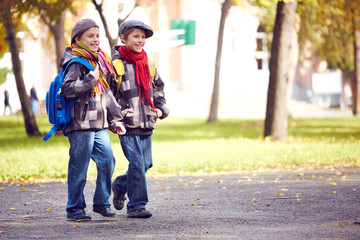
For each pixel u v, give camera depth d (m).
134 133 12.45
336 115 78.25
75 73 11.77
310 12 51.69
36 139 40.00
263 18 57.44
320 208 13.58
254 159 26.31
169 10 95.19
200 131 49.47
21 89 43.03
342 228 11.20
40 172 22.64
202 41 95.25
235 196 15.93
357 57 65.50
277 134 36.31
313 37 61.31
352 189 16.47
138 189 12.59
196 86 95.56
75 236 10.68
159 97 12.95
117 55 12.59
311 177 19.70
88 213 13.45
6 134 46.06
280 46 35.81
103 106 12.19
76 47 12.05
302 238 10.32
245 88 97.00
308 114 81.81
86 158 12.16
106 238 10.47
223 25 62.34
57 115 11.92
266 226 11.53
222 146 33.38
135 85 12.45
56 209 14.27
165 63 97.25
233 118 73.44
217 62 62.97
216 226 11.59
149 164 12.91
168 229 11.31
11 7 26.80
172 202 15.05
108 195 12.55
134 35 12.45
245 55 96.88
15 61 42.69
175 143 36.44
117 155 26.38
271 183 18.50
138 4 43.03
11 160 26.47
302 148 30.20
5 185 19.31
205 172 22.92
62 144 34.75
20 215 13.37
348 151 27.69
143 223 11.98
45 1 27.69
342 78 100.06
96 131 12.26
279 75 36.06
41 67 89.12
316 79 99.44
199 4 94.88
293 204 14.27
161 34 75.44
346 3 40.41
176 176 21.42
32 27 50.00
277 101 36.25
